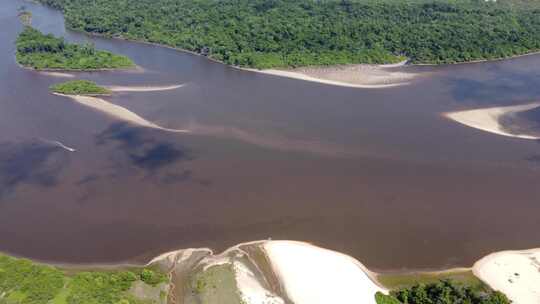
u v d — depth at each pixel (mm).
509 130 97375
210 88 118312
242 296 57031
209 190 78250
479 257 64875
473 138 94250
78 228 70188
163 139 93688
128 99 111375
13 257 64625
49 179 81188
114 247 66500
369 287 59344
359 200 75938
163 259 64188
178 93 115062
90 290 56062
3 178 81250
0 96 112375
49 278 57969
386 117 102812
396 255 65125
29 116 102875
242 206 74562
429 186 79250
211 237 68250
